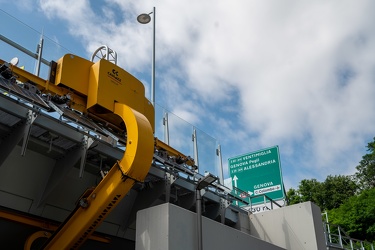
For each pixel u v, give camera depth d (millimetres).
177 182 14281
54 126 10695
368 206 41969
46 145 11297
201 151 16969
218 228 11789
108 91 11188
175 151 14336
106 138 11812
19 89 9680
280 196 23328
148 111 12625
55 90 10742
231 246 12102
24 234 12219
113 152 12062
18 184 11398
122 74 11828
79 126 10906
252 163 25203
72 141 11211
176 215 10211
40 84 10531
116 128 11750
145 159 10055
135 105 11969
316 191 60500
